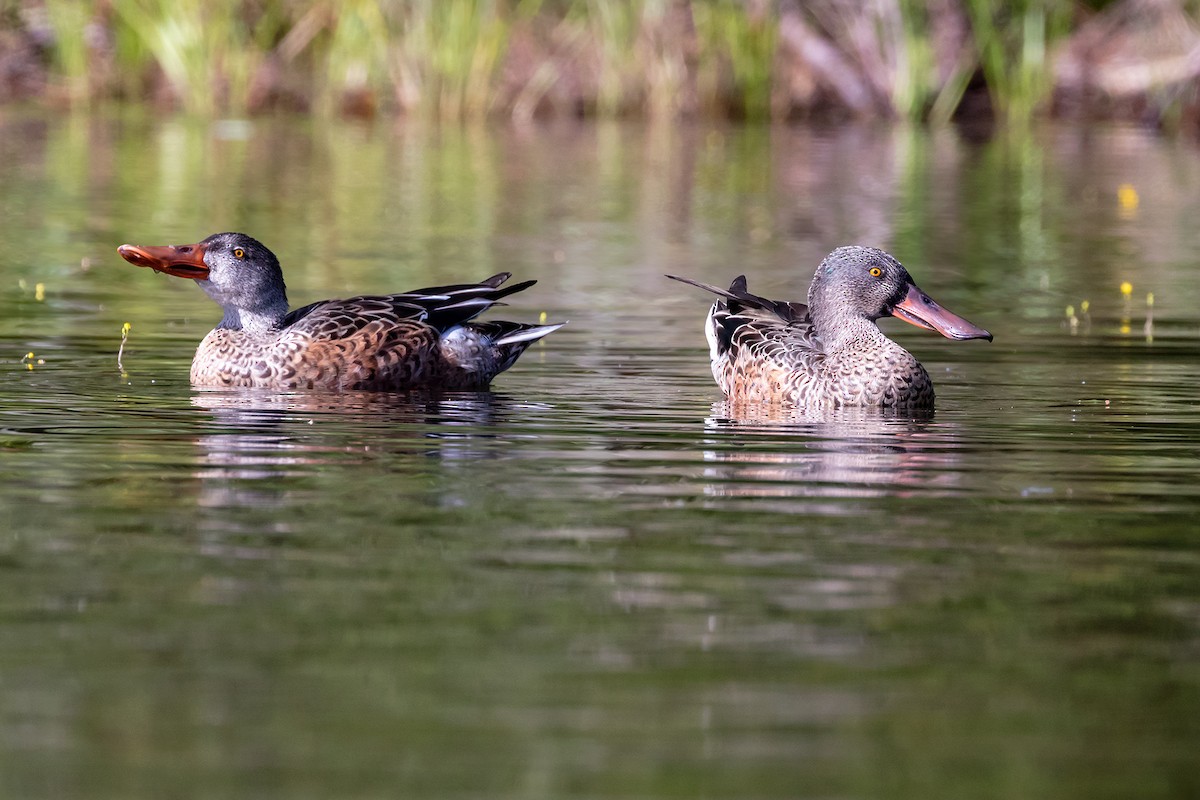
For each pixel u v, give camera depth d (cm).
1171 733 662
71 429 1217
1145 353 1650
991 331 1792
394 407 1339
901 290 1410
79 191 2942
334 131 3950
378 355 1434
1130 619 788
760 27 4209
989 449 1179
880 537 923
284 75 4338
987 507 995
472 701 685
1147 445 1196
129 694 690
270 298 1476
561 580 838
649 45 4231
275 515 962
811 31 4378
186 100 4234
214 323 1791
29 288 2002
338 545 898
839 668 724
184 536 913
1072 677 717
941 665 729
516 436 1215
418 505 988
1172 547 907
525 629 766
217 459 1115
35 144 3575
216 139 3759
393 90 4278
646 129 4084
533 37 4288
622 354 1642
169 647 741
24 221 2573
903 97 4278
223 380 1437
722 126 4166
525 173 3322
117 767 625
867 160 3603
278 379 1430
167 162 3375
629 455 1146
